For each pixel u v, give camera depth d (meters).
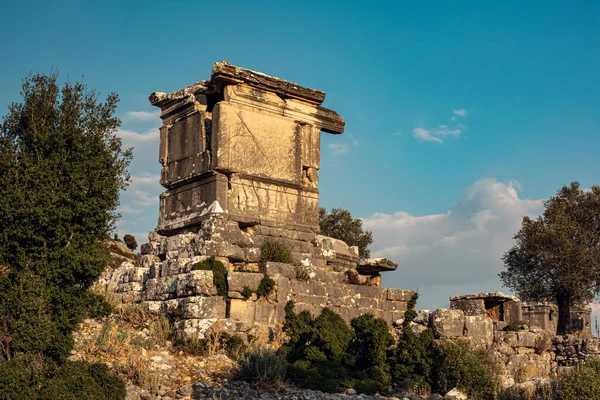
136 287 29.09
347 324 28.61
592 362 26.02
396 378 25.97
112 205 24.00
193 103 30.70
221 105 29.31
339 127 32.59
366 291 29.86
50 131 23.89
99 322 25.73
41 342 21.30
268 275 27.55
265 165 30.11
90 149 24.20
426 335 26.75
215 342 24.77
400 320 29.66
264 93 30.48
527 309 40.38
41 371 20.56
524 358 29.41
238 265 28.09
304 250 30.30
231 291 26.30
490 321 29.31
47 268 22.53
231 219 28.86
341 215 52.16
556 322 41.34
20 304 21.48
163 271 28.06
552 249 42.47
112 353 23.31
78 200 23.58
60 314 22.33
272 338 26.27
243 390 22.33
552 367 29.73
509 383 26.52
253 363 23.44
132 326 26.19
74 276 22.86
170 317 26.14
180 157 30.97
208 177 29.34
